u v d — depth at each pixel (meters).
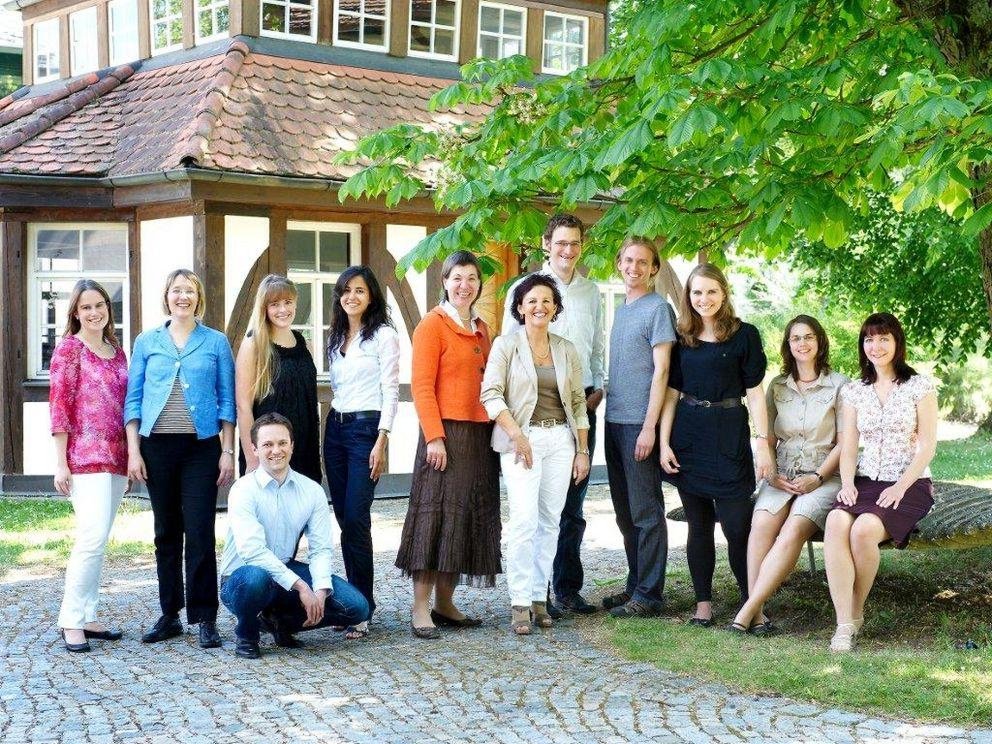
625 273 6.42
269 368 6.07
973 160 5.05
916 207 5.06
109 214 11.45
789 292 19.30
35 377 11.77
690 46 6.90
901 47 6.36
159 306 11.23
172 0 12.72
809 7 6.50
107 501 5.97
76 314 6.05
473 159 7.41
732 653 5.60
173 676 5.36
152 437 5.92
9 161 11.38
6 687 5.20
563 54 13.90
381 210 11.52
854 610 5.76
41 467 11.73
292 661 5.63
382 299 6.35
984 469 12.55
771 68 6.61
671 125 5.57
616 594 6.80
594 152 6.32
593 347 6.69
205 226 10.75
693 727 4.56
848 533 5.73
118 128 11.82
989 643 5.57
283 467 5.82
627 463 6.41
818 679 5.07
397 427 11.74
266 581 5.66
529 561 6.18
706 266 6.19
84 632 6.01
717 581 7.18
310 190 11.07
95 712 4.83
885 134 5.34
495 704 4.90
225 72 11.41
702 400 6.20
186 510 5.96
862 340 5.96
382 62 12.59
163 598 6.05
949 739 4.36
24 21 14.66
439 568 6.07
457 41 13.05
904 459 5.87
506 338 6.21
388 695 5.04
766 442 6.12
